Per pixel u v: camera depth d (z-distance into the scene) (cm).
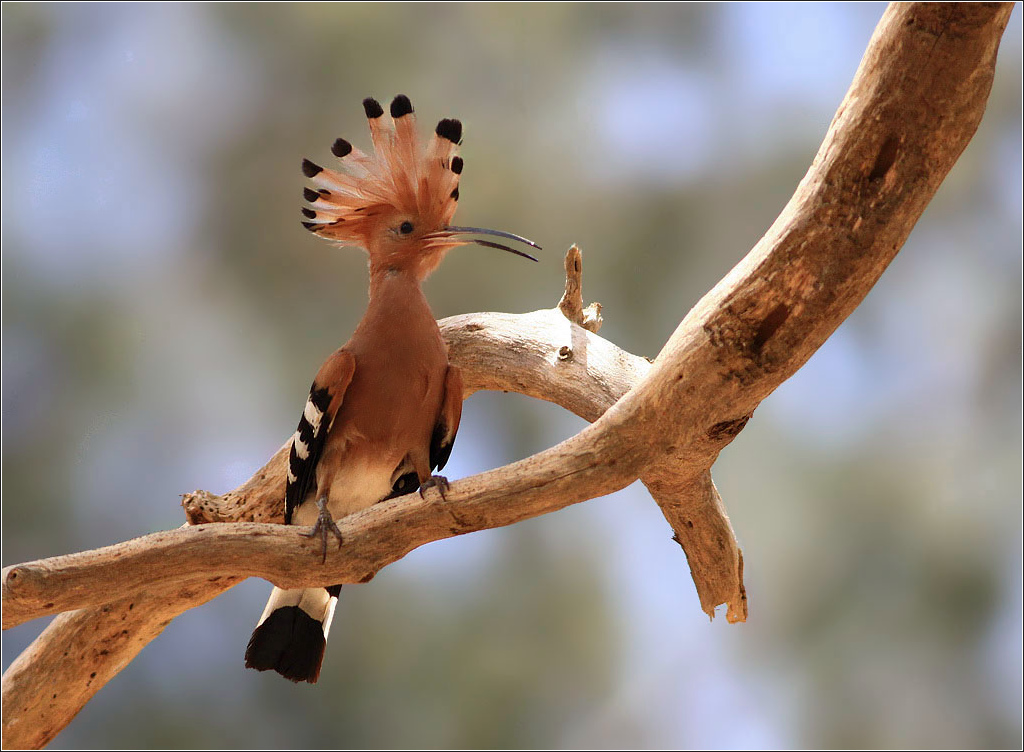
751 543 1355
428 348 666
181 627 1341
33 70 1369
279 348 1352
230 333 1355
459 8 1424
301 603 686
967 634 1298
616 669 1405
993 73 466
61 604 520
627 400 530
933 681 1309
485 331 748
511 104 1409
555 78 1424
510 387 749
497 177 1371
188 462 1316
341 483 681
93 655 712
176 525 1293
